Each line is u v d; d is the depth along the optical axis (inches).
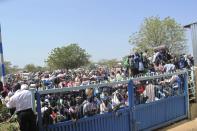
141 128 445.4
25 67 2269.9
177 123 515.5
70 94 354.0
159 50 690.8
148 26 2461.9
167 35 2439.7
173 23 2421.3
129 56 630.5
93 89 378.9
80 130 359.3
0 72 622.2
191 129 477.1
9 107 315.9
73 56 2898.6
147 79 460.1
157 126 476.1
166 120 496.7
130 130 425.7
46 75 919.0
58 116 338.3
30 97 312.8
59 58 2888.8
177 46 2423.7
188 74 558.3
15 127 317.1
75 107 356.2
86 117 366.9
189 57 726.5
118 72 708.7
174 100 515.8
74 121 350.0
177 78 523.8
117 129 407.2
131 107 427.5
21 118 306.0
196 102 558.6
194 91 560.1
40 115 318.7
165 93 498.9
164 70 621.0
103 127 387.9
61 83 598.5
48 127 325.4
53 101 337.1
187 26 597.6
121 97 416.5
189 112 541.3
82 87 365.1
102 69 950.4
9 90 567.8
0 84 518.3
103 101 390.9
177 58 708.7
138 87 443.5
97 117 380.5
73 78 754.8
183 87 540.1
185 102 540.4
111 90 403.5
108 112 396.2
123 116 417.1
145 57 639.8
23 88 316.8
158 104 480.7
